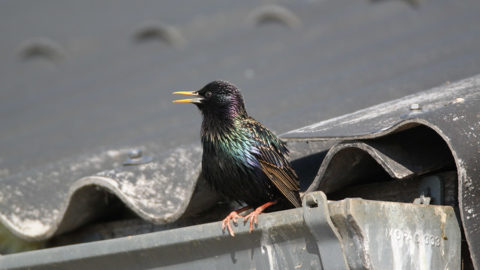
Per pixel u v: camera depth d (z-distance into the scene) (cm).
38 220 850
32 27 2591
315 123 881
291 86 1356
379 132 642
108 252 735
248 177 789
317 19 1970
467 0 1861
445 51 1346
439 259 650
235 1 2345
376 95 1045
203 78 1612
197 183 774
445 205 700
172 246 699
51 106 1728
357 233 572
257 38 1911
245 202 823
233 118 815
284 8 2098
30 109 1750
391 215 602
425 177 717
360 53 1537
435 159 693
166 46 2066
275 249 645
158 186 808
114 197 855
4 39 2495
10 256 807
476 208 623
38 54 2216
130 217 900
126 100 1598
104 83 1836
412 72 1199
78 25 2503
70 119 1543
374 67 1343
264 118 1095
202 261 700
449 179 703
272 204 808
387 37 1647
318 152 812
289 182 767
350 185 773
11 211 866
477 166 625
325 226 582
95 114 1530
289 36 1870
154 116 1373
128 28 2320
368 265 569
